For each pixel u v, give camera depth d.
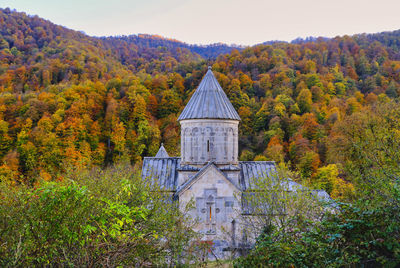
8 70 88.56
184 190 20.47
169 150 66.75
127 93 75.75
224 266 16.92
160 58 147.88
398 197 8.16
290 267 8.79
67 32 139.38
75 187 7.57
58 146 57.03
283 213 15.08
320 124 64.88
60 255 9.01
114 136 66.38
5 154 58.50
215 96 22.77
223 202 20.47
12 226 8.53
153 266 12.05
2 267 8.03
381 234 8.13
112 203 8.26
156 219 11.70
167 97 79.00
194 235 14.99
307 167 53.75
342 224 8.84
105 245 9.87
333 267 7.80
